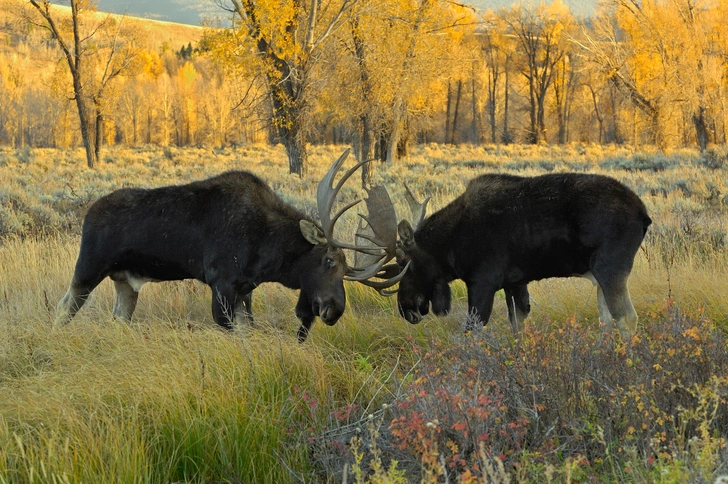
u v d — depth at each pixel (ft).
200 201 57.16
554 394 37.60
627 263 52.54
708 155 237.45
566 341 41.19
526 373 38.58
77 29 304.91
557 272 56.08
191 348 48.34
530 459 32.60
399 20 234.38
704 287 62.85
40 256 86.74
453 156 364.17
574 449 34.73
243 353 46.52
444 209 58.75
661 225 96.78
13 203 144.36
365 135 237.66
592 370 38.52
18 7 294.87
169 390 40.65
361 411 42.60
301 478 35.53
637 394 34.81
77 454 34.09
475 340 43.01
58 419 37.45
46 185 202.18
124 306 62.54
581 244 53.67
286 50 200.64
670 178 180.86
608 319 55.72
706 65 328.90
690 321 42.60
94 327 54.39
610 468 33.83
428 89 278.87
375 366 54.80
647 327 51.26
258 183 57.77
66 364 48.32
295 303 68.28
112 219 57.98
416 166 265.54
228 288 56.29
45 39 316.81
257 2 193.98
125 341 51.62
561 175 55.06
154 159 343.87
